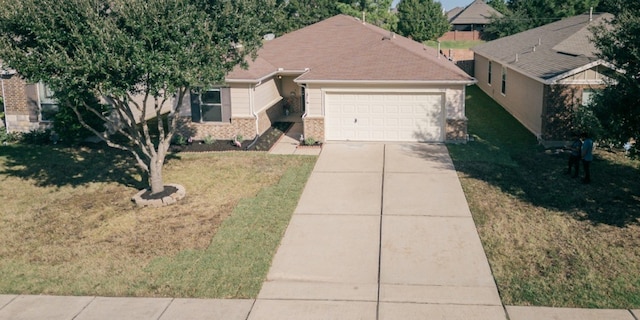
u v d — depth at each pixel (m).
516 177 17.23
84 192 16.59
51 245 12.78
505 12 54.47
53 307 10.09
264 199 15.59
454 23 69.75
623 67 13.19
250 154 20.62
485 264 11.45
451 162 19.08
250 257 11.91
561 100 20.53
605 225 13.23
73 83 12.37
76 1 12.53
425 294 10.30
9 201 15.88
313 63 26.19
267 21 15.68
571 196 15.33
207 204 15.28
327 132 22.62
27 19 12.37
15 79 23.27
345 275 11.11
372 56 22.80
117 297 10.41
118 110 15.03
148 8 12.81
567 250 11.95
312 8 54.53
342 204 15.12
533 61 24.92
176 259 11.86
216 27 13.98
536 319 9.38
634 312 9.53
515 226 13.36
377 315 9.60
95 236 13.25
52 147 22.11
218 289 10.60
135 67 12.75
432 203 15.08
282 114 27.67
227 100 22.34
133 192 16.50
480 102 32.06
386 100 21.98
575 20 29.22
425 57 22.86
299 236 13.04
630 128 12.89
